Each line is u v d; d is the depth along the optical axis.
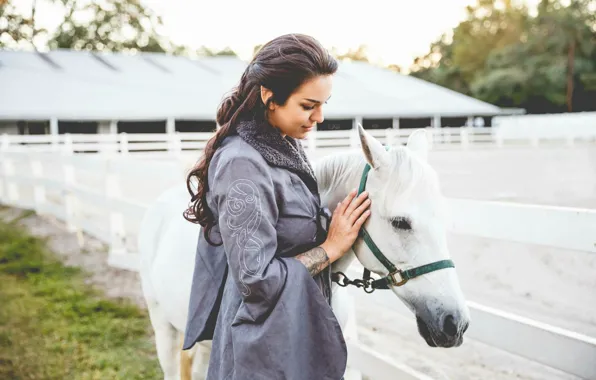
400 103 30.44
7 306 4.82
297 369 1.47
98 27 46.22
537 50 46.62
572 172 12.50
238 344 1.50
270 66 1.50
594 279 4.73
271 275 1.45
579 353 1.87
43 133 24.03
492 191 9.55
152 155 18.38
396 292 1.64
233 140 1.58
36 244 7.06
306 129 1.58
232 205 1.48
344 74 35.56
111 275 5.71
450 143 25.31
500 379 3.15
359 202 1.62
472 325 2.25
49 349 3.91
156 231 2.58
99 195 6.05
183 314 2.22
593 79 43.25
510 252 5.71
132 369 3.59
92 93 25.84
